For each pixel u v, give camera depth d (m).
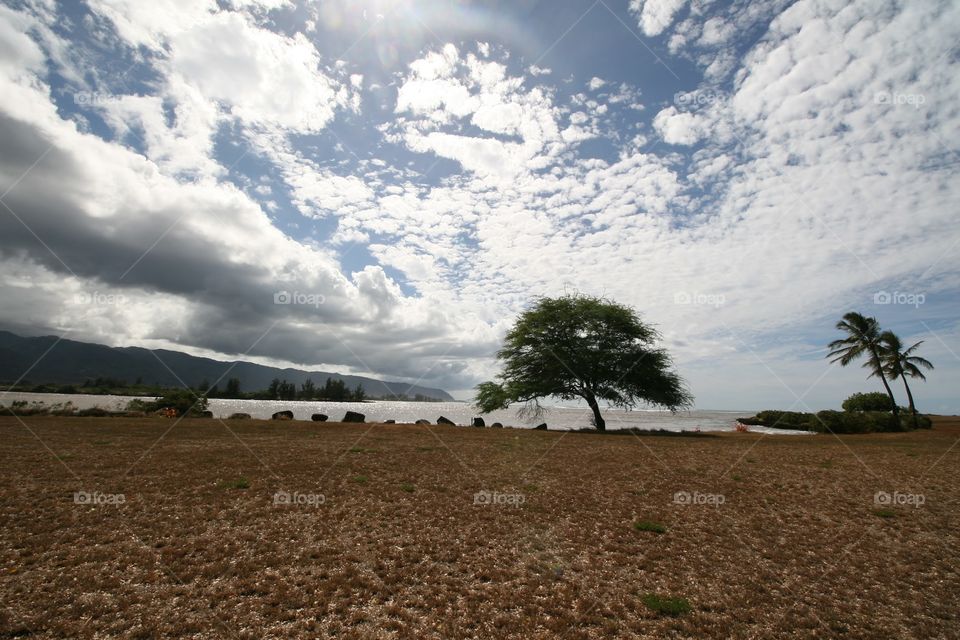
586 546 10.67
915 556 10.55
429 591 8.17
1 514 11.58
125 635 6.48
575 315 48.41
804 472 20.64
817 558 10.33
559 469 20.56
